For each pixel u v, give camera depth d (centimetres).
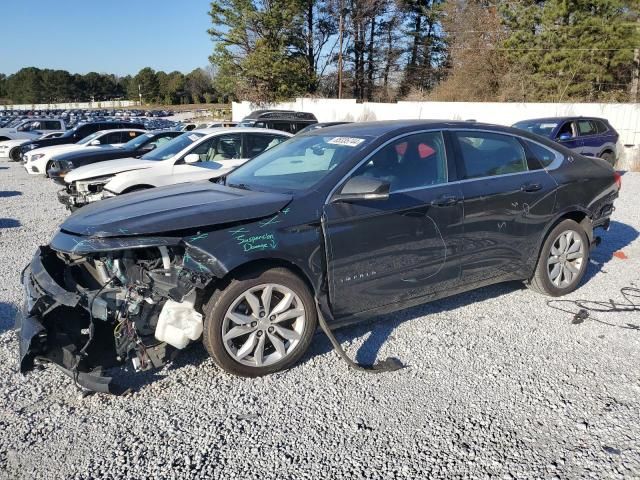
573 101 3009
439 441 294
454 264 429
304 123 1591
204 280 329
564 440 294
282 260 355
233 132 922
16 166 2012
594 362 382
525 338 421
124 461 279
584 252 519
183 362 386
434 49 4912
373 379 361
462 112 2522
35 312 329
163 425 310
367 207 381
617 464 274
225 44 4338
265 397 340
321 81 4891
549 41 3100
